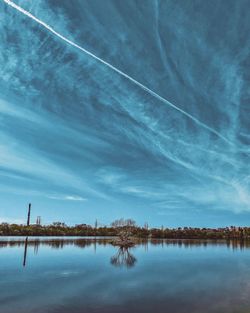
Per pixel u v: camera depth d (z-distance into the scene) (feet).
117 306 58.03
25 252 173.78
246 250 226.58
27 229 474.08
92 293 69.10
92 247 228.02
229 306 58.59
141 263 133.59
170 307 57.67
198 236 521.65
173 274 101.60
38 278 89.20
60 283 81.30
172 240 410.31
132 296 66.69
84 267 116.06
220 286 80.12
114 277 93.25
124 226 396.98
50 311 53.88
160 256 167.53
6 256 150.82
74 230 521.24
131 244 262.06
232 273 105.70
